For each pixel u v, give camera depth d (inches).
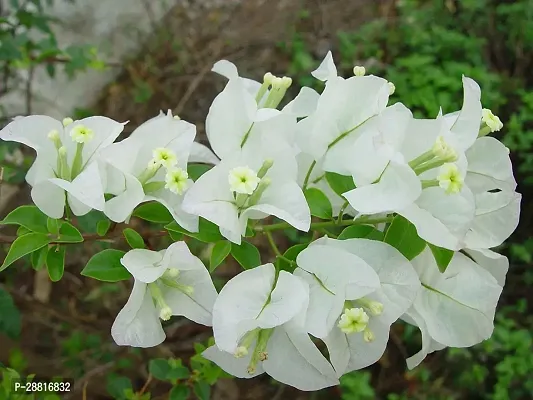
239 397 17.2
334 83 7.6
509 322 16.9
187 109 21.6
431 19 21.4
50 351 16.4
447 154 6.9
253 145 7.5
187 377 11.7
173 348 16.3
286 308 6.8
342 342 7.2
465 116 7.3
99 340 15.4
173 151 7.7
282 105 20.4
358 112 7.6
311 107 8.0
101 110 22.2
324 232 8.1
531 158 18.1
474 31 21.2
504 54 21.2
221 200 7.1
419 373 17.3
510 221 7.6
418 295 7.7
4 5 18.5
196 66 22.4
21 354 14.7
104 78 22.4
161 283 7.4
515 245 18.2
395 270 7.1
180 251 7.1
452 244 6.8
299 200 7.2
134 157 7.6
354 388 16.0
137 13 23.3
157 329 7.3
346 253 7.0
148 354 16.0
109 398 15.5
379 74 20.7
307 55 21.6
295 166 7.4
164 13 23.9
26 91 17.5
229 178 6.9
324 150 7.7
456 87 18.6
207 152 8.5
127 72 22.8
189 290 7.3
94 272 7.4
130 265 7.0
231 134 7.5
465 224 6.8
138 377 16.0
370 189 7.0
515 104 20.0
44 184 7.5
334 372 7.1
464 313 7.7
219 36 23.3
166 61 22.9
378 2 23.9
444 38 20.1
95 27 22.2
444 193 7.0
